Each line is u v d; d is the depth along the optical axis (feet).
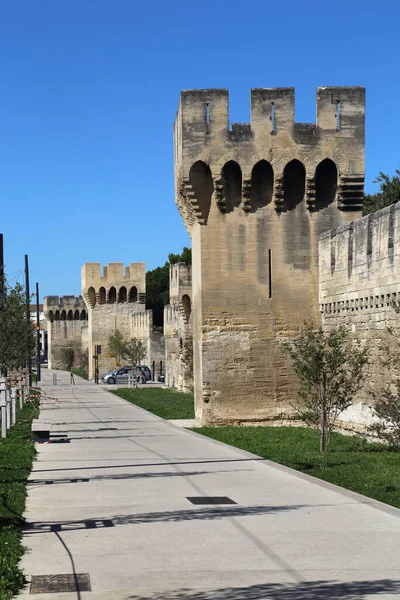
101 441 87.86
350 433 93.15
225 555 34.96
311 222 107.04
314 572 32.04
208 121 105.09
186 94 104.83
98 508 46.50
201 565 33.27
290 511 45.09
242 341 106.32
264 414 106.01
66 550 36.01
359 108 105.91
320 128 105.70
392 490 52.95
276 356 106.42
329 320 102.17
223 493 51.60
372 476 59.26
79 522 42.37
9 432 99.14
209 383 105.91
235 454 73.87
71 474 61.11
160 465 66.08
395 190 174.40
